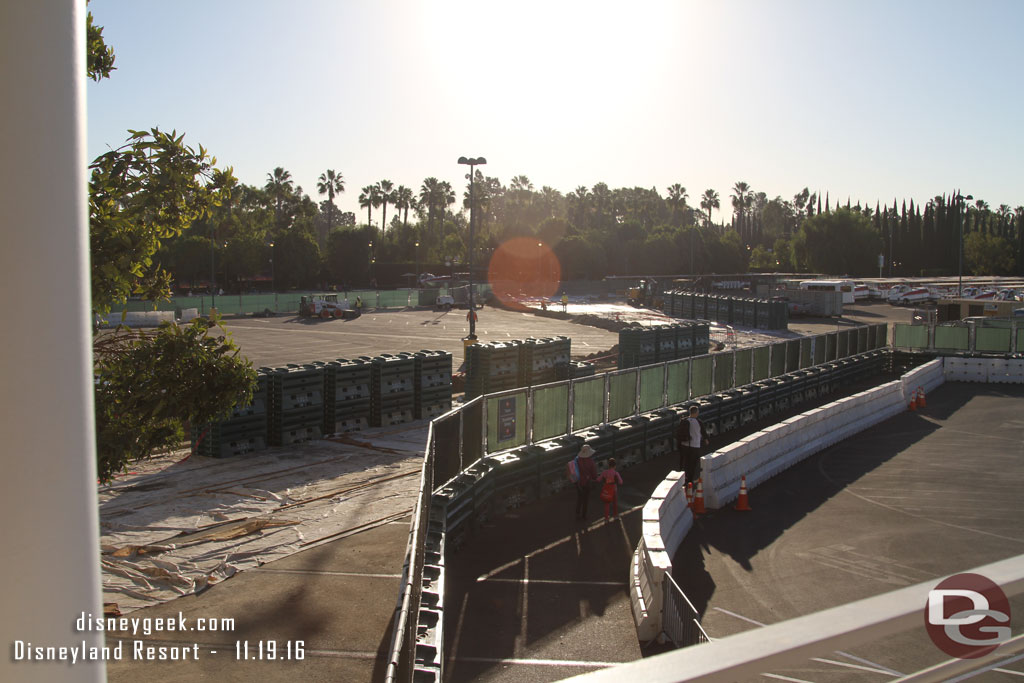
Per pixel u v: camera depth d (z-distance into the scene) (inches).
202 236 3730.3
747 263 5369.1
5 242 49.1
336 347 1755.7
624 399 765.9
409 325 2380.7
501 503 573.9
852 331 1369.3
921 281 3814.0
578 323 2477.9
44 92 51.4
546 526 547.5
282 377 749.9
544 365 1011.9
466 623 388.8
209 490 589.9
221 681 313.9
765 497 639.8
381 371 858.1
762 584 448.1
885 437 870.4
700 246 4763.8
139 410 323.6
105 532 492.7
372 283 4370.1
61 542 52.0
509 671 339.3
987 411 1016.2
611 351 1601.9
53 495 51.4
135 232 312.3
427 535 431.5
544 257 4586.6
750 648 40.5
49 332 51.4
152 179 309.3
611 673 38.9
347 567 445.1
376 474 647.8
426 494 413.7
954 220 5457.7
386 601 397.7
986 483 666.8
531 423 642.2
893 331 1486.2
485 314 2906.0
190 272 3639.3
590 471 561.9
